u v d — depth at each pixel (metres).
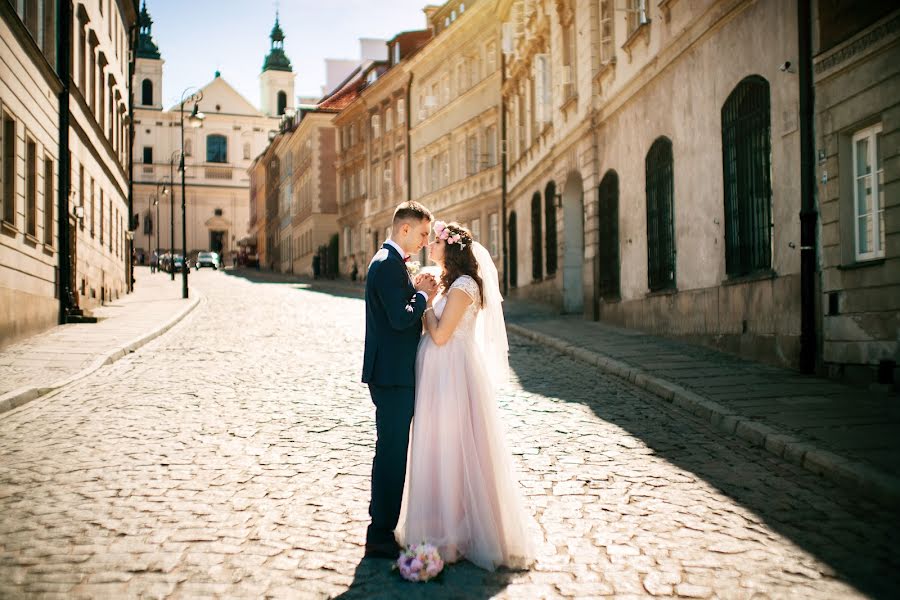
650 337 15.10
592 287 19.66
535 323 19.22
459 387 4.88
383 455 4.89
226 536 5.07
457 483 4.79
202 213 88.44
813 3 10.05
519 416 8.59
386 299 4.81
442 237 5.11
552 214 24.44
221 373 12.00
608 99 18.41
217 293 33.12
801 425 7.50
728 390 9.34
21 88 14.92
